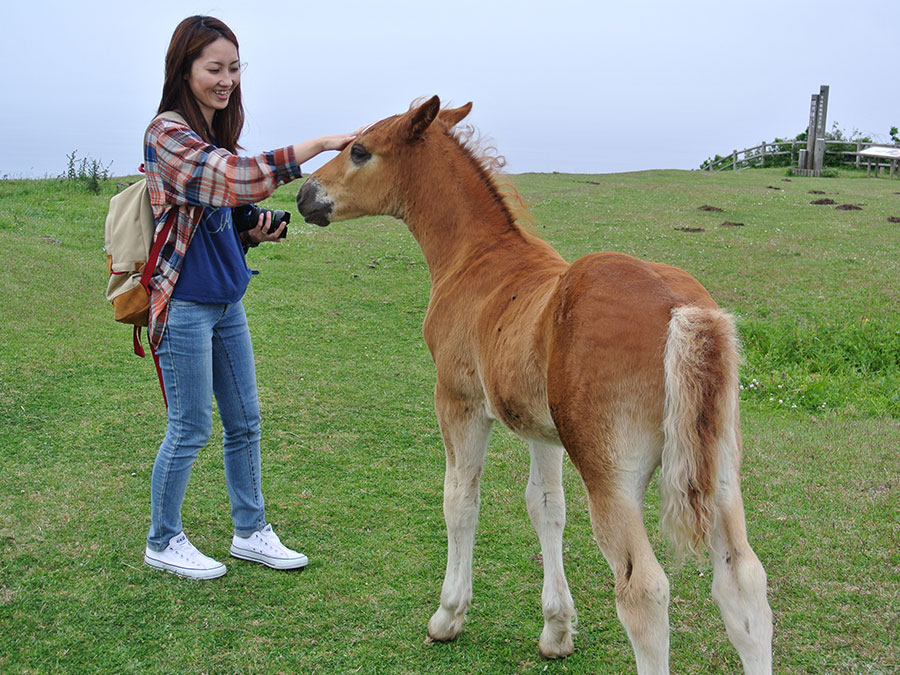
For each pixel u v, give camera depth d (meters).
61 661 3.01
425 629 3.31
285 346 7.23
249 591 3.55
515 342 2.75
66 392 5.72
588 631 3.31
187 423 3.49
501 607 3.49
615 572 2.39
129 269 3.33
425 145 3.43
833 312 8.16
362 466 4.90
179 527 3.67
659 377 2.34
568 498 4.55
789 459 4.88
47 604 3.36
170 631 3.23
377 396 6.11
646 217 13.01
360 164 3.51
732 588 2.31
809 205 14.35
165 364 3.42
